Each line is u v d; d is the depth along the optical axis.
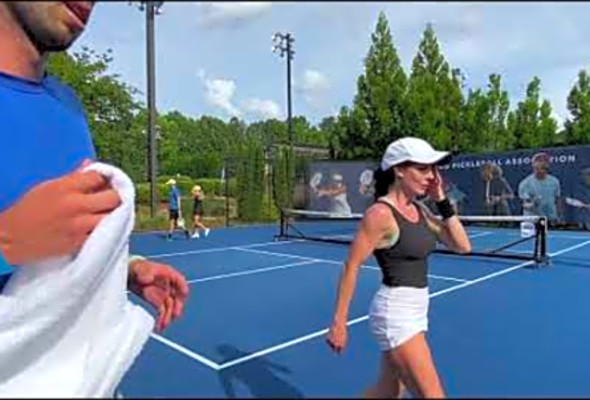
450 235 3.00
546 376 0.99
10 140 1.70
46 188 1.41
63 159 1.79
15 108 1.73
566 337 3.18
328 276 5.09
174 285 2.01
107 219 1.44
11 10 1.40
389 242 2.50
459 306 3.47
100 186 1.44
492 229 14.38
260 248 9.59
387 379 0.94
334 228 13.00
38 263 1.42
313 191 13.54
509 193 14.86
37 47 1.62
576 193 14.34
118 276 1.52
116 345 1.46
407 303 2.36
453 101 8.63
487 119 13.23
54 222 1.39
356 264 2.61
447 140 7.82
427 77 7.42
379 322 2.37
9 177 1.69
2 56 1.63
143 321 1.60
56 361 1.40
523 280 6.71
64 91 1.80
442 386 0.90
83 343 1.45
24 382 1.12
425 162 2.62
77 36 1.46
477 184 14.67
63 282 1.42
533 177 14.80
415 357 1.25
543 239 8.85
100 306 1.49
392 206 2.58
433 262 7.86
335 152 9.46
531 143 14.83
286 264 7.09
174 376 0.95
